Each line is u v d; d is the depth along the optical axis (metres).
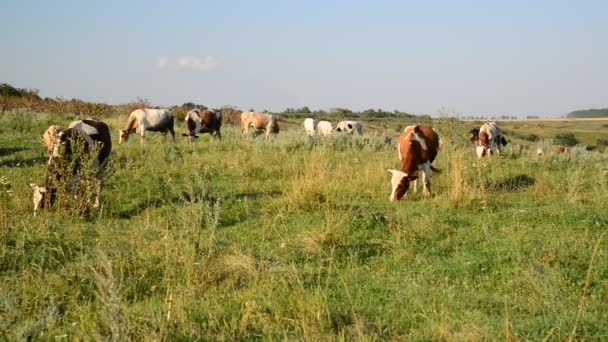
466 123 20.00
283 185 13.10
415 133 12.82
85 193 10.61
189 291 6.25
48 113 27.83
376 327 5.50
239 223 9.97
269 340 5.15
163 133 22.91
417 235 8.78
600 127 83.06
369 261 7.87
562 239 8.02
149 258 7.51
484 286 6.83
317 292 5.91
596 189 11.88
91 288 6.59
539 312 5.89
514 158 19.34
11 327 5.23
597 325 5.26
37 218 9.53
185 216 8.45
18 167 14.41
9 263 7.49
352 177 13.87
